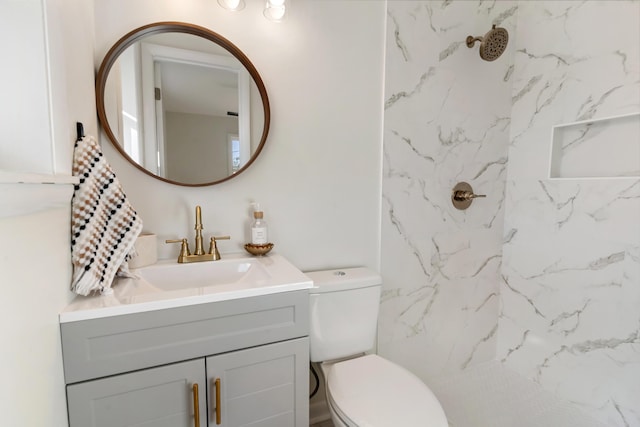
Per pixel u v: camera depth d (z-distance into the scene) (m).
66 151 0.76
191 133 1.20
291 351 1.00
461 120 1.71
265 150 1.32
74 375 0.75
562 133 1.67
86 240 0.83
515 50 1.82
